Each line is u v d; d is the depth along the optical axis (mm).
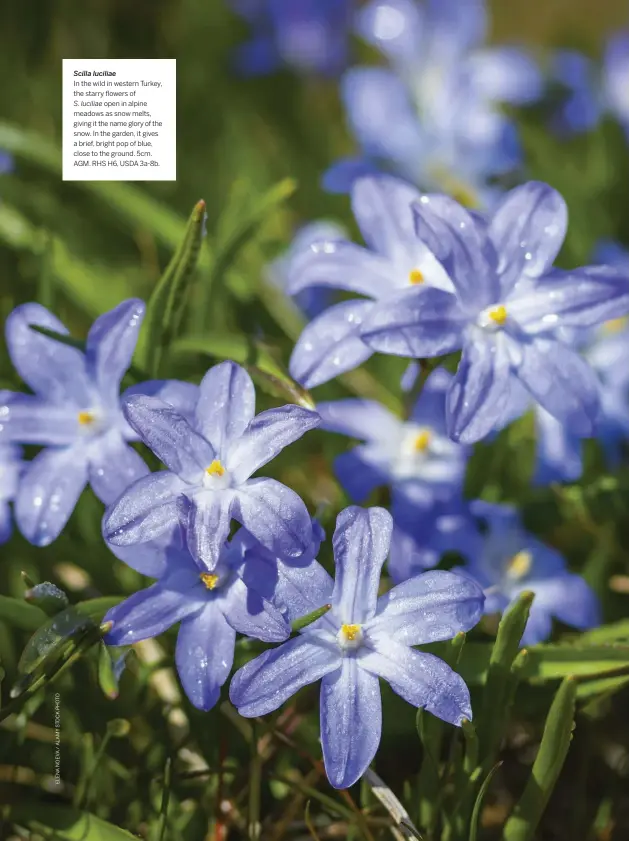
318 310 291
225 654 170
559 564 220
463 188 324
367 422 226
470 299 189
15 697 177
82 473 190
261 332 279
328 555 209
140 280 305
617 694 235
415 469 224
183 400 184
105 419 193
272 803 208
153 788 199
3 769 214
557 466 241
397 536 215
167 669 215
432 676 168
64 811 188
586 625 216
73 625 177
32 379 195
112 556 228
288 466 269
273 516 166
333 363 196
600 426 256
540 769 182
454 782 191
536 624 213
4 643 214
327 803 194
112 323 192
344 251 206
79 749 208
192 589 174
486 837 218
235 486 170
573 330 260
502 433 232
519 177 323
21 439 192
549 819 222
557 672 194
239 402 173
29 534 188
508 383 187
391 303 185
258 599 169
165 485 170
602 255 289
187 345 226
